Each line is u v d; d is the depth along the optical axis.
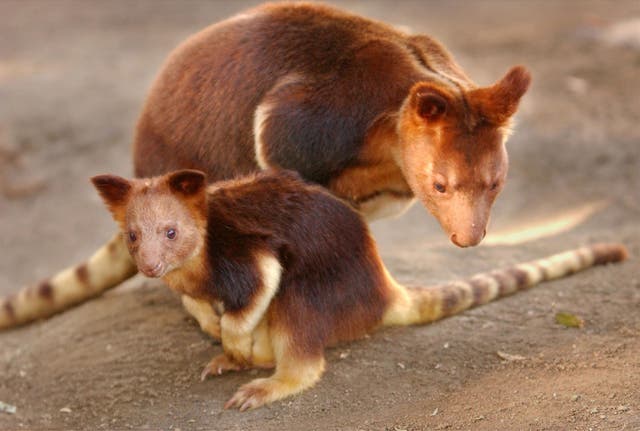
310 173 7.39
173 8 26.88
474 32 21.88
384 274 7.35
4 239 14.82
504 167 6.75
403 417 6.38
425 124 6.64
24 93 18.72
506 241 10.36
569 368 6.82
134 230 6.32
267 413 6.59
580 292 8.14
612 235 10.12
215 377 7.26
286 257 6.76
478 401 6.48
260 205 6.82
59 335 8.85
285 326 6.82
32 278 13.55
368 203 7.81
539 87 17.03
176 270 6.64
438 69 7.54
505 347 7.28
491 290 7.99
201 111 8.02
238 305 6.62
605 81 17.11
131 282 11.19
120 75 19.81
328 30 7.65
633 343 7.11
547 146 14.60
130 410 7.08
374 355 7.24
